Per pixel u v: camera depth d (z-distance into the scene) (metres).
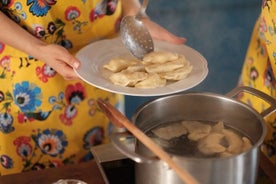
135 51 1.16
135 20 1.16
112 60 1.10
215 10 2.14
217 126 0.91
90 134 1.35
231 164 0.74
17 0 1.12
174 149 0.86
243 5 2.13
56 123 1.28
